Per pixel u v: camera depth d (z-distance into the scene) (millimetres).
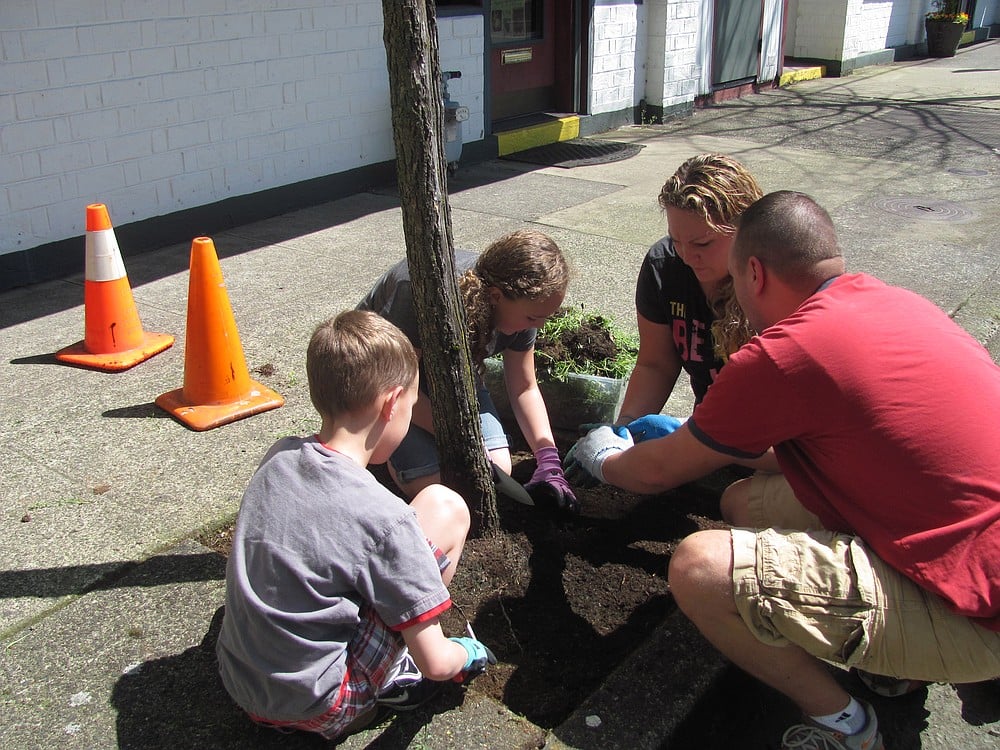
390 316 2668
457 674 2023
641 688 2152
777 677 2004
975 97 12164
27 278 5000
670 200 2402
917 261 5414
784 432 1933
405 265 2719
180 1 5438
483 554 2568
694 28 10227
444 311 2330
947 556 1762
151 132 5477
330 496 1806
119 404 3570
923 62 16188
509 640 2316
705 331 2764
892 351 1841
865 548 1880
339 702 1843
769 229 2012
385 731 2027
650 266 2791
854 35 14359
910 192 7105
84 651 2242
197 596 2447
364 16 6633
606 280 5012
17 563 2570
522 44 8750
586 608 2445
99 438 3297
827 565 1866
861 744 2010
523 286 2469
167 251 5602
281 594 1778
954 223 6250
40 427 3373
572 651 2301
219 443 3275
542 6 8891
